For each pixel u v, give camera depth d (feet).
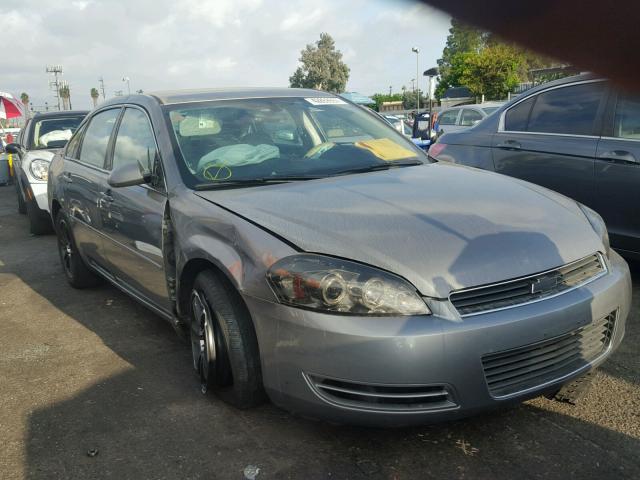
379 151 12.79
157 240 11.55
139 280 12.97
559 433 8.91
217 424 9.67
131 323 14.74
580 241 9.25
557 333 8.30
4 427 10.05
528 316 8.09
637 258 14.90
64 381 11.68
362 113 14.52
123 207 12.91
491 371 8.04
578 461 8.25
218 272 9.79
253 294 8.70
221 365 9.78
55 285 18.67
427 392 7.83
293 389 8.38
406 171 11.84
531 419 9.32
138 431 9.64
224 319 9.37
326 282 8.00
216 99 13.42
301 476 8.26
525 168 17.21
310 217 9.18
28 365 12.59
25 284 19.03
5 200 42.32
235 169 11.51
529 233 8.94
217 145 12.06
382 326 7.75
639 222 14.61
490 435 8.96
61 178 17.37
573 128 16.19
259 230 9.11
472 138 19.04
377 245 8.36
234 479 8.30
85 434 9.68
